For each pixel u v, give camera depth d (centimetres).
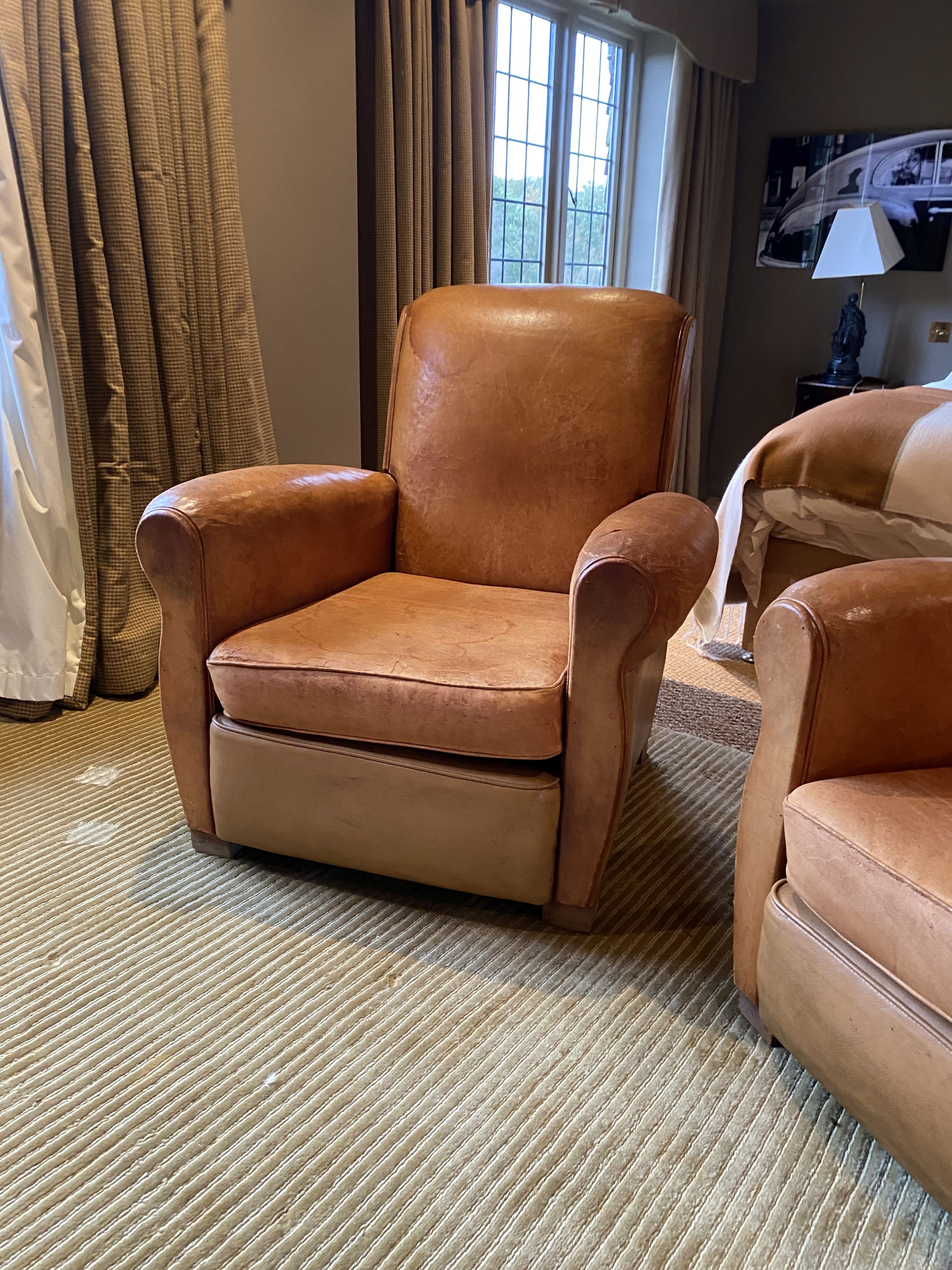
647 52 408
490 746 126
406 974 130
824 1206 97
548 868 133
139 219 204
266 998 125
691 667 256
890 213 427
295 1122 105
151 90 198
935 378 436
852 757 102
